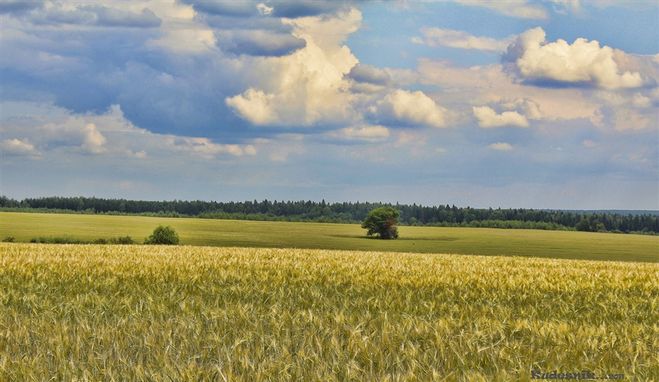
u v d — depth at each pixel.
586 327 12.56
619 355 10.50
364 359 9.94
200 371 8.93
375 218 131.25
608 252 108.38
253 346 10.60
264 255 34.12
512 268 28.17
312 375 8.98
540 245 121.50
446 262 31.66
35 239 101.94
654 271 28.62
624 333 12.33
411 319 12.72
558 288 20.88
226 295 17.62
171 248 41.09
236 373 9.09
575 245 122.94
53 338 10.77
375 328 12.06
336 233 145.12
